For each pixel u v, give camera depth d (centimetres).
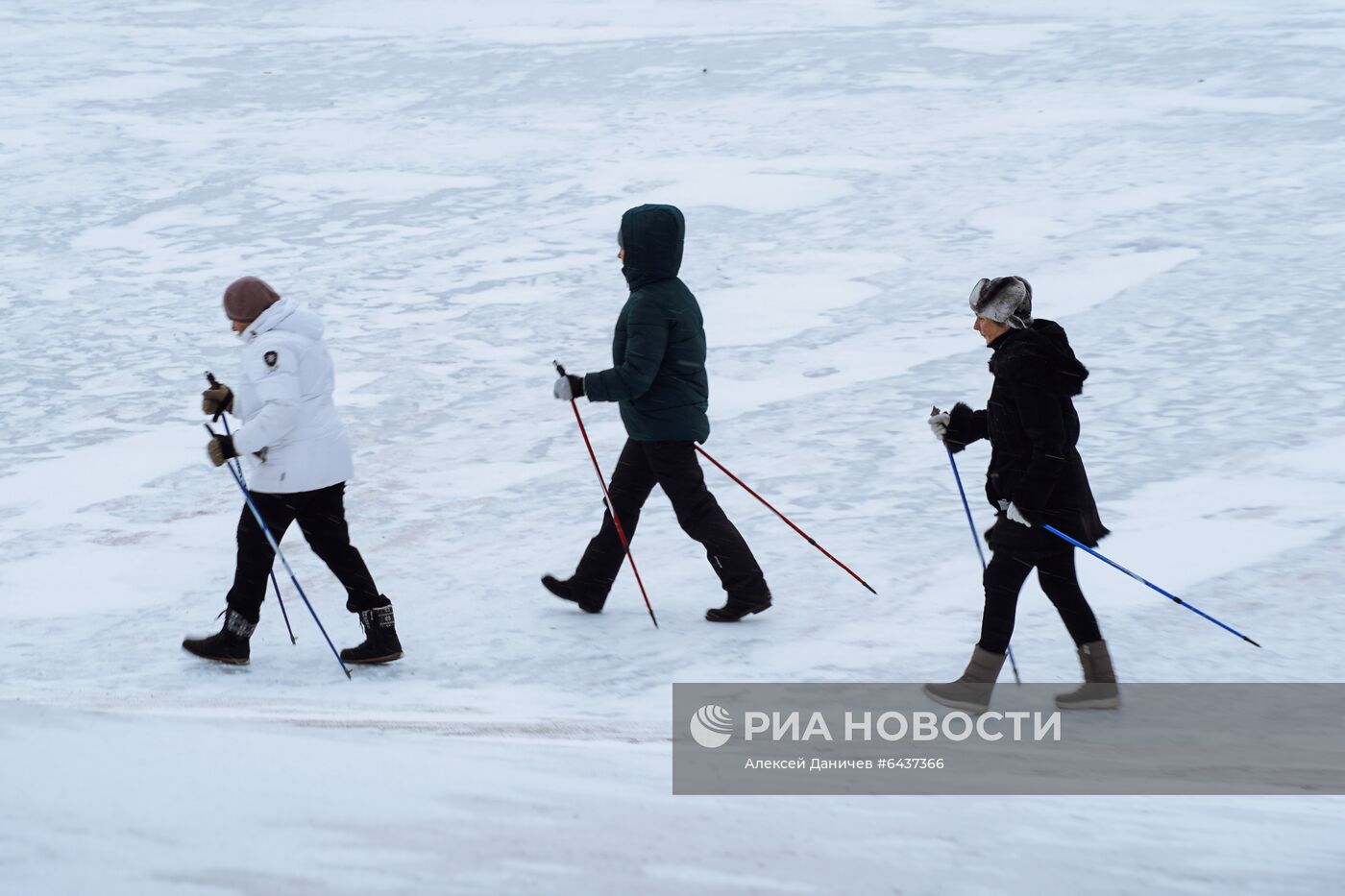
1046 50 6525
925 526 1762
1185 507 1750
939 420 1216
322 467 1295
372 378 2716
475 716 1102
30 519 1962
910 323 2928
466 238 3938
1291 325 2675
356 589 1324
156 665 1334
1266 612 1401
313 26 8256
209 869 388
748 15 8088
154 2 9044
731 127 5309
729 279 3369
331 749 667
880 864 499
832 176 4438
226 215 4328
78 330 3158
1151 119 4962
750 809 620
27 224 4262
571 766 741
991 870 503
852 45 6894
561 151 5044
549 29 7888
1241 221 3578
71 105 6122
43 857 383
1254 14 7212
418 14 8481
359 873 401
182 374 2803
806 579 1589
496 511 1931
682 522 1452
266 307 1300
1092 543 1152
